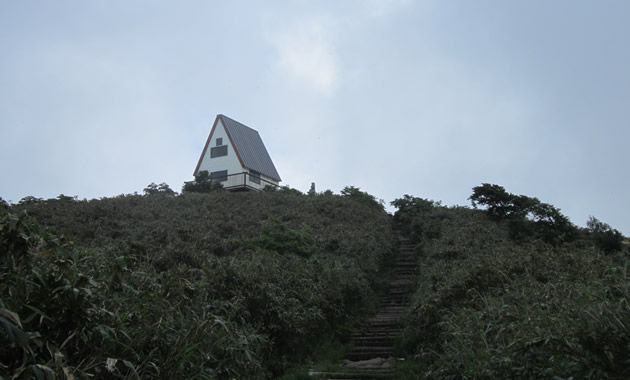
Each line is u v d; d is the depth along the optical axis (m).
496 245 15.13
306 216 21.91
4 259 4.66
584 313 5.14
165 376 5.32
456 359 6.85
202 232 17.06
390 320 12.86
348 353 10.79
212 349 6.06
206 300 7.61
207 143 38.22
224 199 25.69
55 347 4.24
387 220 24.95
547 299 6.98
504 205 21.28
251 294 9.18
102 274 6.13
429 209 25.08
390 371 9.09
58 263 5.05
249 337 7.54
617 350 4.55
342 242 17.58
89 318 4.84
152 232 17.03
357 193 29.11
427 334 9.68
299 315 10.02
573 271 8.98
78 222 17.84
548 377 4.98
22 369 3.72
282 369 9.07
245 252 14.16
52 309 4.57
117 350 5.14
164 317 6.03
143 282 6.92
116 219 18.95
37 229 5.36
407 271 17.80
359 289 14.01
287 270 11.64
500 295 9.03
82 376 4.34
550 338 5.01
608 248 15.24
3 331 3.98
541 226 17.67
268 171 39.44
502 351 5.80
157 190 28.72
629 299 5.42
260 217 21.89
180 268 7.39
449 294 9.80
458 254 15.02
